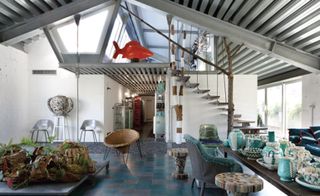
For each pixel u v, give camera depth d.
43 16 6.36
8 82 7.13
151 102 19.08
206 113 8.47
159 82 9.84
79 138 8.52
